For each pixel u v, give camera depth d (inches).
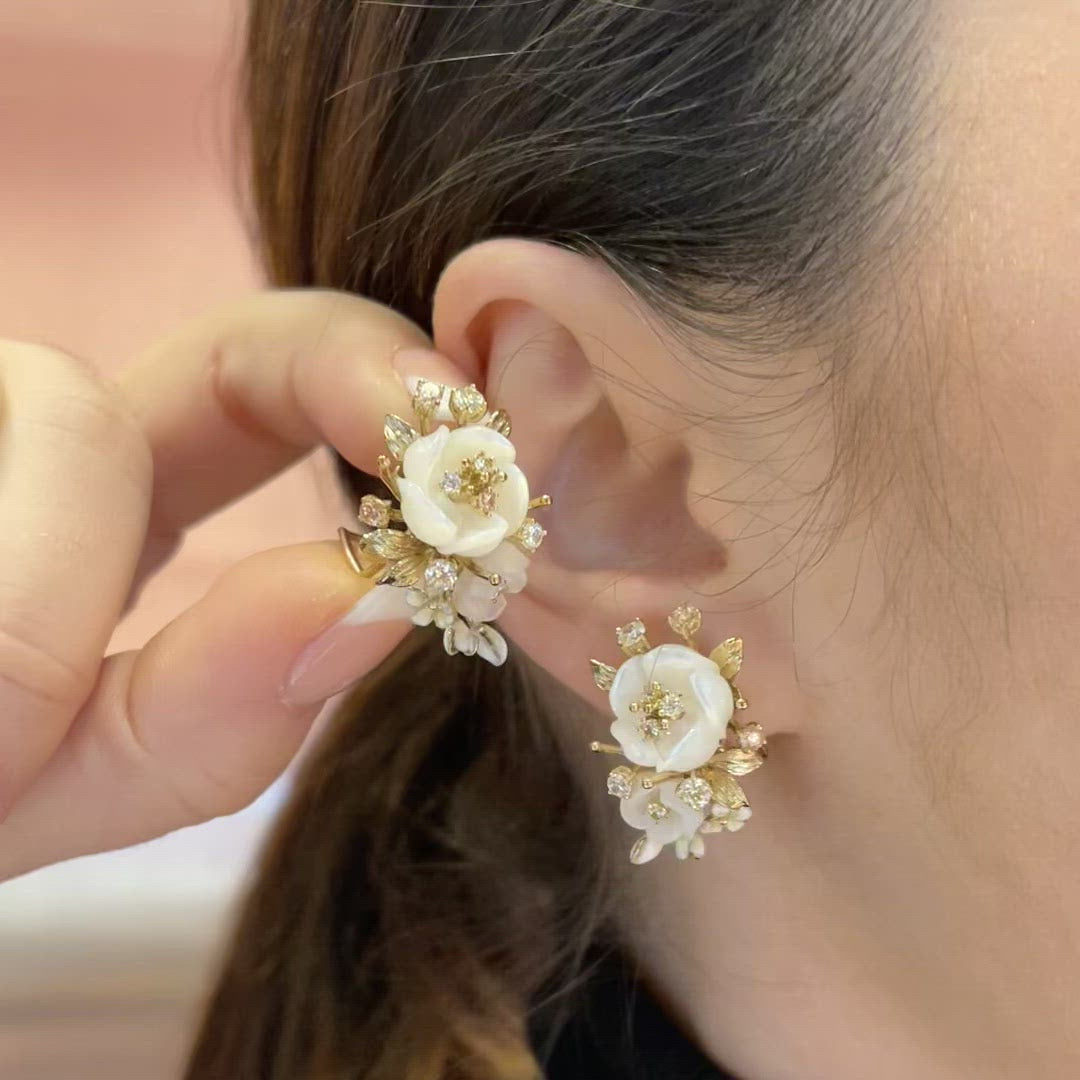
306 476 16.6
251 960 15.0
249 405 12.7
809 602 11.7
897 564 11.5
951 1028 12.5
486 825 14.2
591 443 11.9
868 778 12.0
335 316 12.1
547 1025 13.9
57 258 21.0
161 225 21.3
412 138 12.1
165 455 12.9
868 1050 12.9
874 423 11.4
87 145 21.4
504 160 11.8
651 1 11.4
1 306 20.7
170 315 21.0
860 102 11.2
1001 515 11.3
